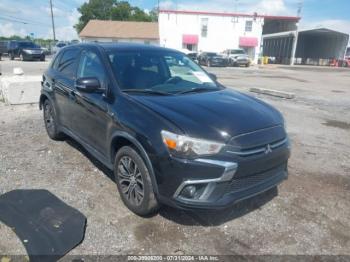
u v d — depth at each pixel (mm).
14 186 3809
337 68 37094
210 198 2807
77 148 5129
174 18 41688
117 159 3426
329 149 5582
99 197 3627
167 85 3844
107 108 3492
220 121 2951
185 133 2764
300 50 48969
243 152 2838
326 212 3516
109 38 45781
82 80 3586
